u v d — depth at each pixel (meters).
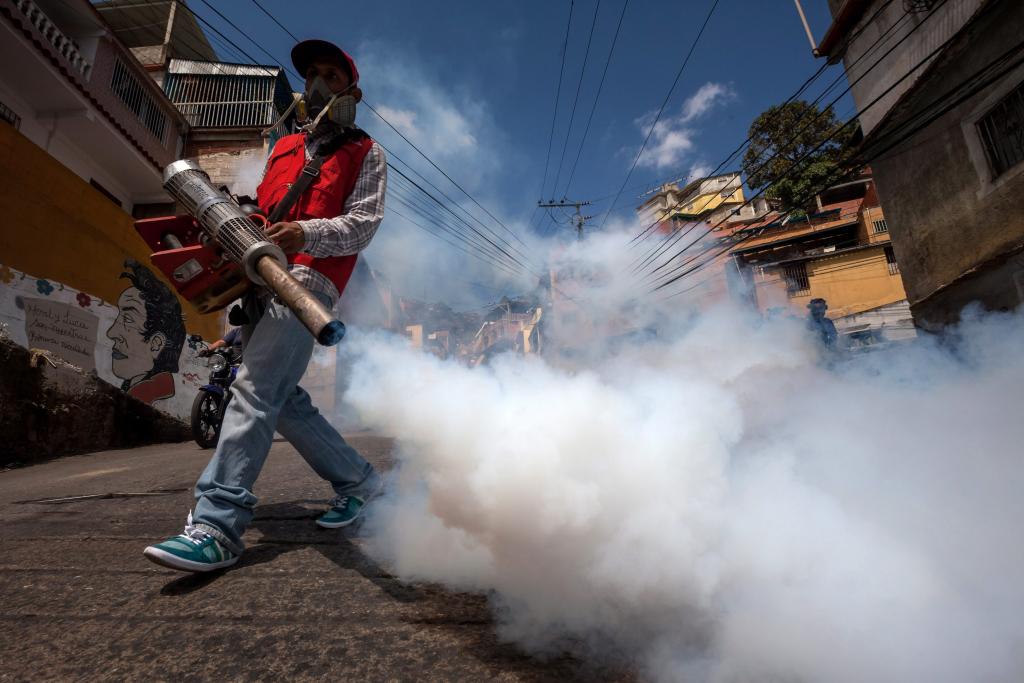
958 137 6.96
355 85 1.78
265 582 1.32
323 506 2.06
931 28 7.09
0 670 0.96
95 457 5.76
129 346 7.87
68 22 9.65
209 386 5.41
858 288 20.88
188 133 12.57
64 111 9.05
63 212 6.88
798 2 9.72
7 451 5.42
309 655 0.98
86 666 0.97
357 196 1.68
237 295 1.51
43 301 6.46
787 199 24.03
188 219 1.56
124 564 1.49
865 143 8.30
